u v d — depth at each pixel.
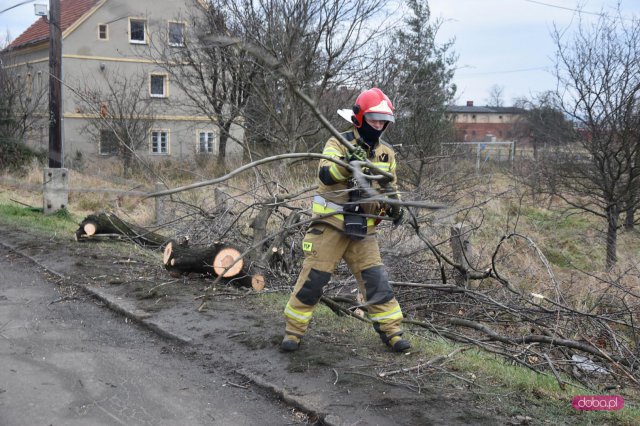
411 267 7.76
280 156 3.62
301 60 11.71
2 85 21.39
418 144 12.92
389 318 4.88
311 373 4.49
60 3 12.57
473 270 7.27
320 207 4.68
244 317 5.89
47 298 6.73
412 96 13.52
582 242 11.66
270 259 7.60
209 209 9.04
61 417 3.88
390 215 4.79
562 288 8.41
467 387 4.29
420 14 14.16
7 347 5.10
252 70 11.95
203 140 17.55
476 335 6.77
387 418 3.78
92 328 5.77
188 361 4.94
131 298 6.57
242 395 4.31
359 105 4.44
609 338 6.78
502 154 15.29
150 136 17.81
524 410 3.95
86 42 13.03
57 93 13.08
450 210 8.88
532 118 12.95
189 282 7.27
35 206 14.41
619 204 11.00
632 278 9.12
